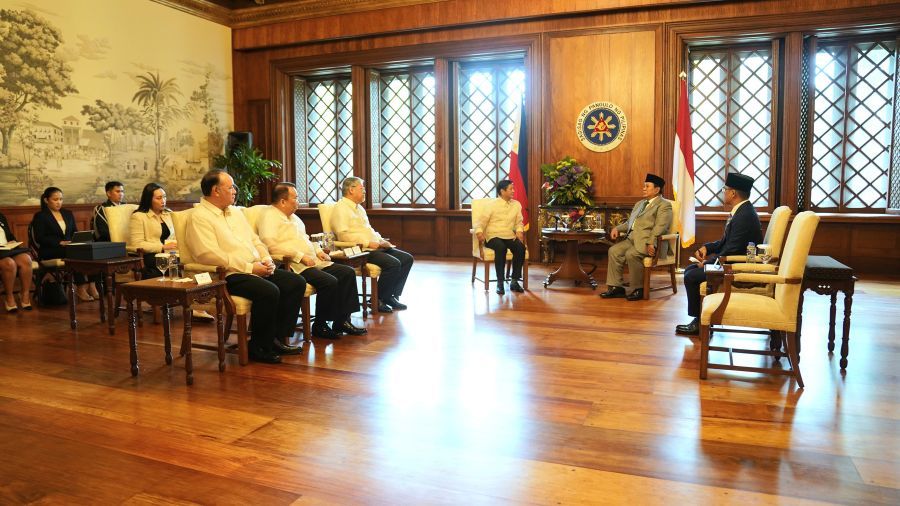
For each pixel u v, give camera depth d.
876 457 2.66
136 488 2.45
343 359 4.27
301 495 2.38
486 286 6.92
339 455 2.74
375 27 9.77
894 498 2.31
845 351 3.89
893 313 5.57
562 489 2.40
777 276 3.59
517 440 2.88
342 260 5.20
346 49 10.14
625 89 8.72
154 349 4.60
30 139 7.53
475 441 2.88
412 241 10.34
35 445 2.88
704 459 2.65
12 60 7.30
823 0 7.90
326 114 10.94
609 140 8.83
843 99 8.41
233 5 10.58
